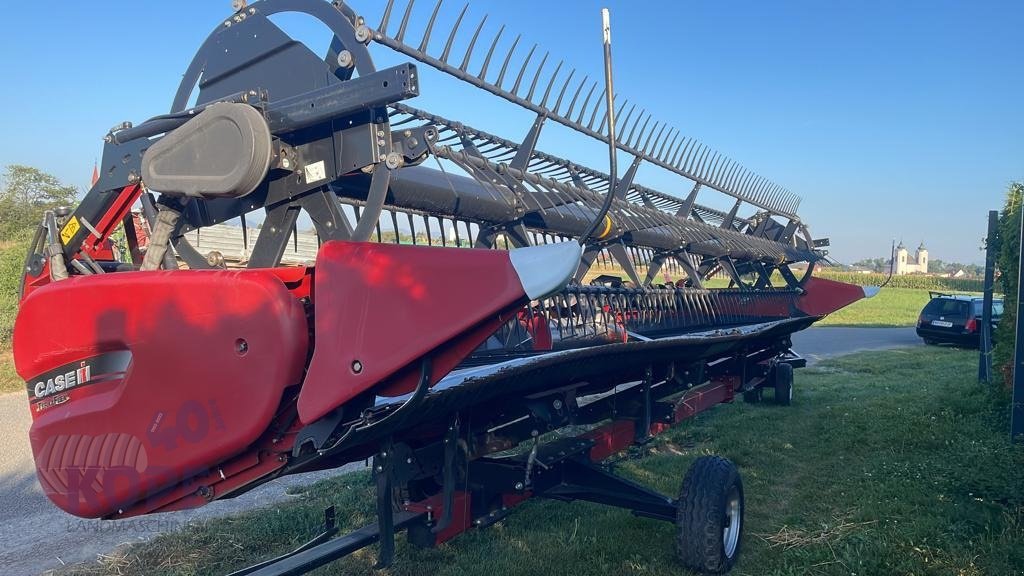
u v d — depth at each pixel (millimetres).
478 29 3445
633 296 5320
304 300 2441
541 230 5062
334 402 2100
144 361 2453
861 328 24578
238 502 5258
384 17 2879
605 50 2178
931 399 8820
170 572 3930
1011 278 7910
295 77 2869
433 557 4188
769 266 8836
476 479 3359
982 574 3816
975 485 5180
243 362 2266
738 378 7301
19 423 8008
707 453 6641
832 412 8422
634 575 3971
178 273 2385
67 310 2609
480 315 2002
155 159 2684
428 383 2164
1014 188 8164
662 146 6375
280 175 2855
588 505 5113
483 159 4238
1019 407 6391
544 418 3561
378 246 2160
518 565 4062
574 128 4785
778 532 4633
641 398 4676
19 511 5184
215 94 3082
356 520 4715
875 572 3898
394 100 2428
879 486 5395
